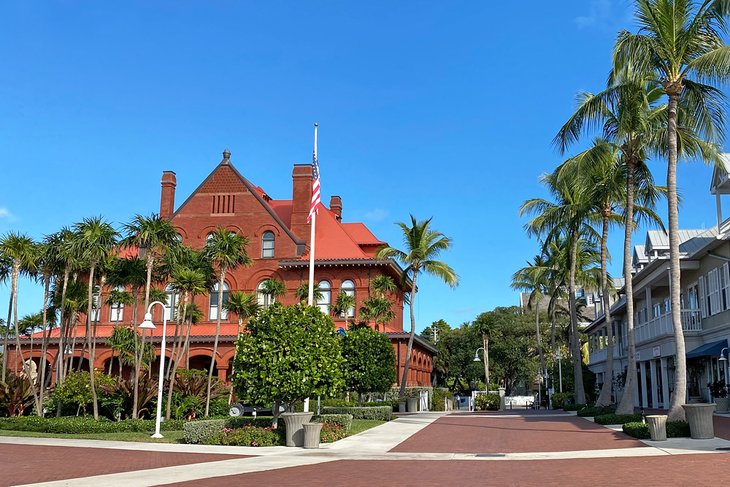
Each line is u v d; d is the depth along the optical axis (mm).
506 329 79812
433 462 15836
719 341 29938
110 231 26969
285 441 20609
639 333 40250
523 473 13148
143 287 35531
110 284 31562
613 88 22734
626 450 16531
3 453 18656
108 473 14266
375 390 32625
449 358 82688
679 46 20359
